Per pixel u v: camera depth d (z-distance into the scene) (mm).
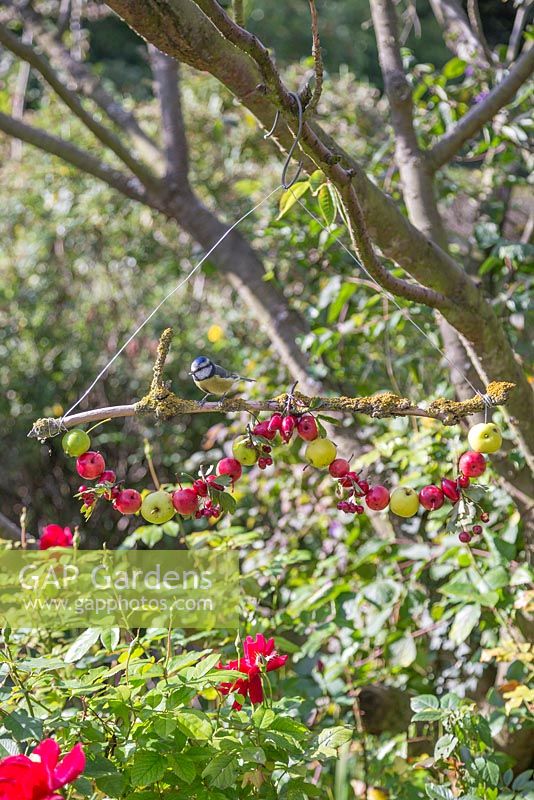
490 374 2004
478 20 2818
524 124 2916
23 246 5242
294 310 3160
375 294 2967
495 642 2379
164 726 1389
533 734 2285
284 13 7879
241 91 1642
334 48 7926
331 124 4129
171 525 2258
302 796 1479
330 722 2309
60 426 1391
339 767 2006
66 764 1193
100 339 5234
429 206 2416
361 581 2584
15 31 4973
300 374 2996
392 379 2898
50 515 5434
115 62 6977
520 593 2205
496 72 2873
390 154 3389
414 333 3186
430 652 2760
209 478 1407
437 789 1716
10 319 5352
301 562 2938
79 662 1871
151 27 1524
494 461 2285
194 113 4594
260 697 1629
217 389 1554
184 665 1532
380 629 2422
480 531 1411
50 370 5387
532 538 2305
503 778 1976
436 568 2371
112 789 1365
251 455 1399
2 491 5520
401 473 2785
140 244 4914
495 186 3037
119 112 3537
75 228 5020
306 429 1395
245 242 3258
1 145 5355
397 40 2447
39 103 5844
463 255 3422
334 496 2857
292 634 2625
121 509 1401
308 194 2832
